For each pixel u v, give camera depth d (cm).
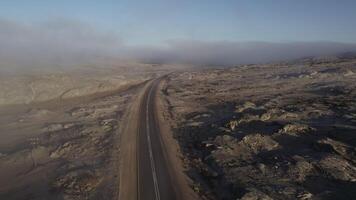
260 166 2928
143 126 4925
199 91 8906
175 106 6669
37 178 3195
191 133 4462
